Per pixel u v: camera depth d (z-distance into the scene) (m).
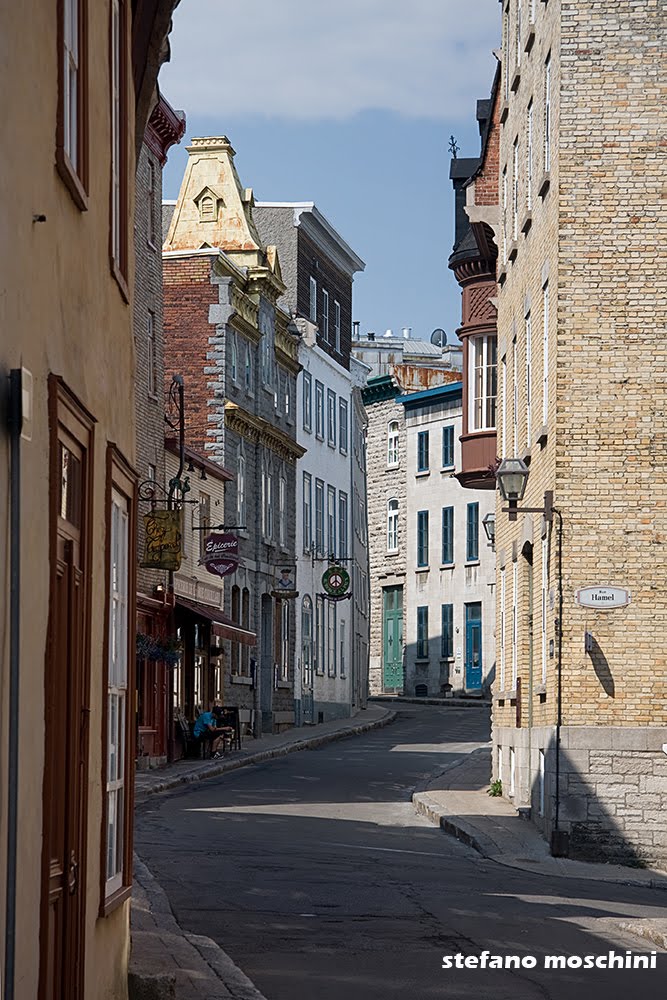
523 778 35.31
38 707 8.40
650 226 30.28
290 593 67.00
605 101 30.45
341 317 85.75
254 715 64.12
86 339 10.48
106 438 11.44
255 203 77.69
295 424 73.81
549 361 31.44
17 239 7.90
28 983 8.16
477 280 44.00
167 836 28.53
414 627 99.88
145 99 15.20
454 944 16.73
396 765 51.22
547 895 22.33
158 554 43.62
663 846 29.38
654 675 29.69
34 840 8.32
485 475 43.56
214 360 61.69
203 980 13.52
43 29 8.73
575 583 29.92
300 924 17.81
